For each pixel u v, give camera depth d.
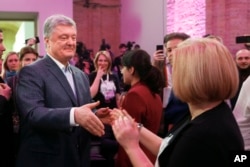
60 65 2.40
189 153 1.31
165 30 10.96
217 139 1.29
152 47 11.36
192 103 1.44
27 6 9.00
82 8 12.23
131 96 2.77
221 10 9.21
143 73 2.85
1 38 2.64
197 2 9.83
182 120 1.61
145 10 11.52
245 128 2.55
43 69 2.33
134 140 1.59
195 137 1.31
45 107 2.26
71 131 2.21
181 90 1.41
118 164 2.88
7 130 2.41
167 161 1.42
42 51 8.98
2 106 2.36
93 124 2.03
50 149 2.25
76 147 2.34
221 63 1.37
